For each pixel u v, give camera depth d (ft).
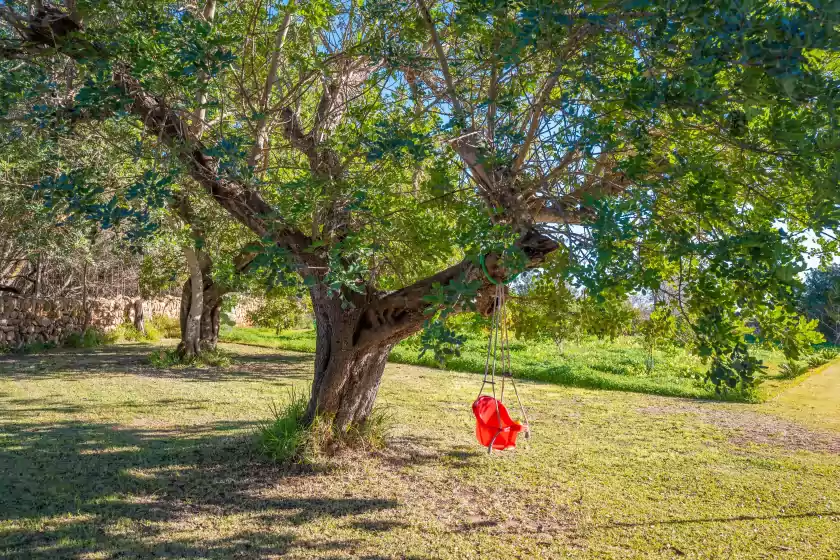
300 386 41.14
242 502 17.78
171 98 14.38
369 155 12.14
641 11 8.25
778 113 8.41
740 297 9.99
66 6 16.33
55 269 58.70
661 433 29.78
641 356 66.85
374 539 15.40
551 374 49.39
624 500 19.11
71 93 17.49
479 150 12.13
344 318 21.57
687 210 10.82
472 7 9.84
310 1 17.13
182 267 50.85
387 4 14.02
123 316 70.13
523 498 19.07
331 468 21.17
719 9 6.61
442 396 39.04
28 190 24.71
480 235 10.44
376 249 13.98
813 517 17.81
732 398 40.86
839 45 6.03
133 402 32.27
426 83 16.57
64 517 15.93
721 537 16.11
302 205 13.37
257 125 18.13
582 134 10.43
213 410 31.01
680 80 8.30
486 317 16.06
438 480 20.65
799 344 11.00
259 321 82.33
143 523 15.81
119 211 11.66
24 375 40.06
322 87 21.24
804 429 31.60
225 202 18.45
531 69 14.07
